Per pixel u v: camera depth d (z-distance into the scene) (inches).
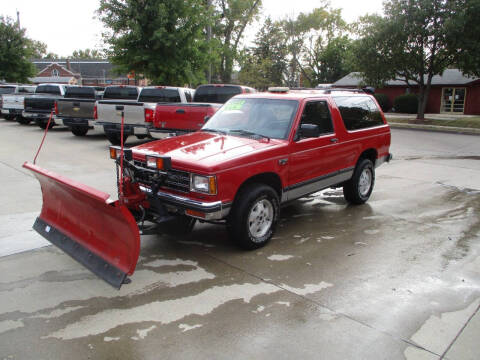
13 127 706.8
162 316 137.6
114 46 746.8
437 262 185.2
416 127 922.1
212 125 228.1
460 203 287.0
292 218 246.7
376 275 170.7
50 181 166.7
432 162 463.8
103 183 311.9
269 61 2097.7
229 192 174.2
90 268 152.8
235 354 118.7
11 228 214.8
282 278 166.2
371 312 142.2
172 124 430.0
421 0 847.7
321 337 127.4
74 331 128.6
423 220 246.5
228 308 142.9
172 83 787.4
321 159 225.5
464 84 1245.7
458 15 817.5
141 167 186.1
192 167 170.9
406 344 124.7
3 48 1196.5
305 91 259.8
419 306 146.7
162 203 180.7
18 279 161.6
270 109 219.1
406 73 992.2
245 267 176.1
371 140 271.0
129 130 469.7
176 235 213.2
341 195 305.1
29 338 124.8
